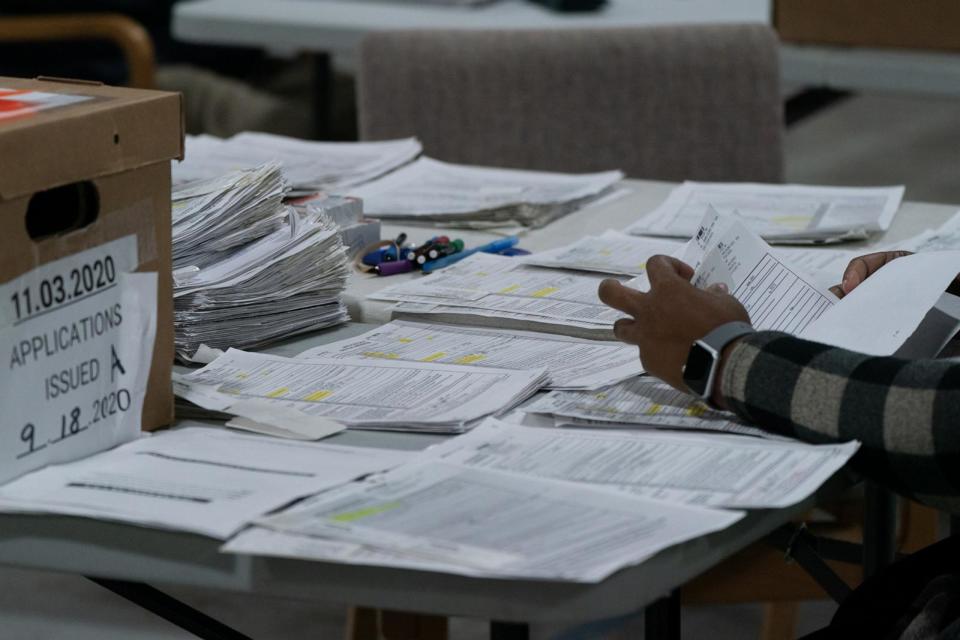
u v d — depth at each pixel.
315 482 2.14
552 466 2.22
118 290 2.32
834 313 2.69
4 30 7.63
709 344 2.43
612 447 2.31
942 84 6.05
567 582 1.83
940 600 2.48
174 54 10.05
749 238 2.96
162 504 2.05
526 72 5.34
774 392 2.34
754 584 3.73
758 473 2.16
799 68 6.36
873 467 2.26
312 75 7.86
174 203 2.98
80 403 2.27
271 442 2.38
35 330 2.16
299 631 5.60
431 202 4.27
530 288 3.38
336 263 3.13
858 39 6.34
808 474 2.14
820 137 14.37
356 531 1.94
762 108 5.38
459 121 5.33
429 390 2.63
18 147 2.06
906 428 2.19
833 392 2.28
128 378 2.37
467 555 1.85
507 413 2.53
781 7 6.52
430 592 1.85
